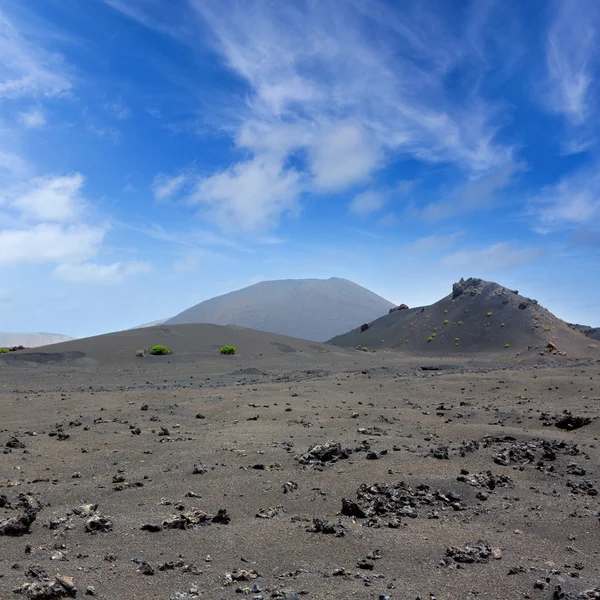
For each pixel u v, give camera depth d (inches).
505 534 342.0
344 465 504.1
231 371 1883.6
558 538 340.2
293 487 428.5
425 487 432.5
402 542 317.1
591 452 590.9
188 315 7706.7
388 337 4367.6
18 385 1384.1
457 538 328.8
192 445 608.4
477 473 482.9
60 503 396.2
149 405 933.8
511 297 4062.5
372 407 935.0
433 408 938.1
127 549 299.0
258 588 248.2
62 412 866.8
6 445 601.9
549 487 465.7
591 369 1539.1
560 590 249.8
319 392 1125.7
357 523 350.0
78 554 290.0
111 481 458.6
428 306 4726.9
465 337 3737.7
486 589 255.8
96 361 2288.4
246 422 784.9
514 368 1835.6
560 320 3850.9
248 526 339.9
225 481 449.7
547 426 770.8
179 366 2117.4
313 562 285.4
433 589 253.8
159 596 240.4
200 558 287.7
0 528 323.6
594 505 412.2
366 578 263.9
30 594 228.5
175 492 419.8
